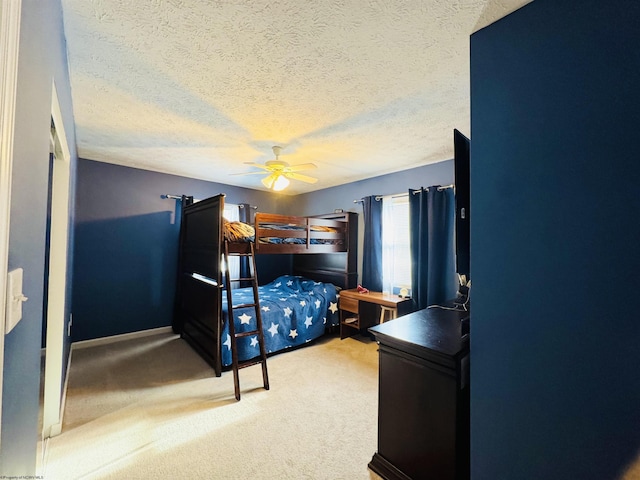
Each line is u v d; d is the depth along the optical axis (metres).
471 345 1.24
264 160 3.48
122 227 3.79
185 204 4.14
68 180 2.02
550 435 1.01
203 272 3.23
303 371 2.90
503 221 1.14
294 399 2.38
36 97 0.80
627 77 0.87
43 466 1.63
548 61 1.04
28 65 0.71
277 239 3.72
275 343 3.25
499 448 1.14
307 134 2.63
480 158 1.22
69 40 1.42
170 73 1.70
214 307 2.89
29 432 0.90
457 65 1.60
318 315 3.75
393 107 2.11
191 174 4.20
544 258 1.03
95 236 3.60
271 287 4.53
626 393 0.86
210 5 1.19
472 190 1.24
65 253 2.00
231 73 1.70
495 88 1.19
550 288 1.01
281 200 5.61
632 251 0.85
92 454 1.73
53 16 1.03
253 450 1.79
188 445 1.82
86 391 2.45
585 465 0.93
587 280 0.93
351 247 4.41
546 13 1.05
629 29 0.87
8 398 0.65
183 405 2.27
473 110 1.26
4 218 0.52
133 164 3.73
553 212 1.01
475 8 1.16
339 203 4.81
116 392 2.45
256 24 1.30
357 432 1.97
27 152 0.73
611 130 0.89
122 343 3.64
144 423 2.04
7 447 0.66
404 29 1.32
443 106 2.09
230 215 4.80
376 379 2.73
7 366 0.64
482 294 1.20
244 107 2.12
